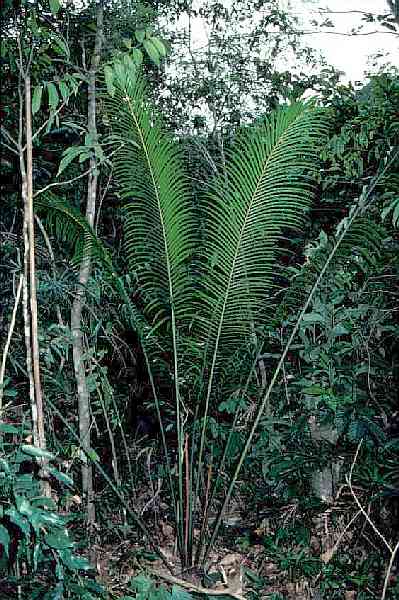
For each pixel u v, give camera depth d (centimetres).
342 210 345
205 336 288
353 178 331
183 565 287
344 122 338
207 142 398
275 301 343
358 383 295
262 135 254
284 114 250
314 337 310
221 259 271
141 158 254
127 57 233
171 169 256
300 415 320
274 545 284
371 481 268
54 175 342
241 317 283
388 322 318
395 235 311
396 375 308
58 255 309
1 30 223
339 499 287
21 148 205
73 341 269
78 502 279
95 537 269
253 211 263
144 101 256
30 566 204
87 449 260
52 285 258
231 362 297
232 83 413
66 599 193
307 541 275
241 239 267
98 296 280
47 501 178
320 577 272
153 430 379
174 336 281
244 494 342
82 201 349
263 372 338
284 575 282
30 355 202
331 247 264
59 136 329
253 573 280
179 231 265
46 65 267
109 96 251
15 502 173
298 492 287
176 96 409
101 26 264
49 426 275
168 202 260
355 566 270
